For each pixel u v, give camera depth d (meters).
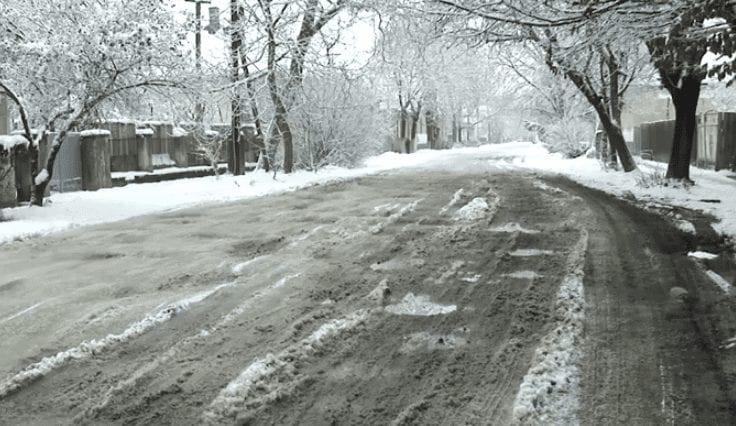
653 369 5.09
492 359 5.28
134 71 14.00
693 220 12.35
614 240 10.36
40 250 9.93
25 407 4.50
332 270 8.38
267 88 22.70
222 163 24.81
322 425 4.20
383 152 46.91
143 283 7.81
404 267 8.52
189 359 5.31
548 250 9.59
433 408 4.43
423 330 6.00
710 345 5.60
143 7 13.80
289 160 25.02
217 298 7.09
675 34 10.00
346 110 28.02
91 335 5.94
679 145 18.95
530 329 6.02
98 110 15.72
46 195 14.99
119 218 13.22
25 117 13.52
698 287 7.46
